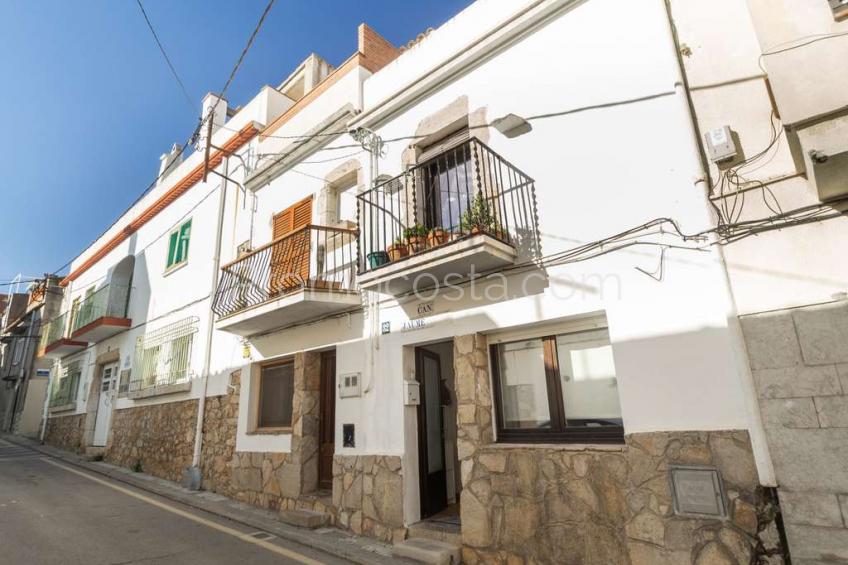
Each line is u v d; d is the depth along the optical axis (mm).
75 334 14312
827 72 3160
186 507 7293
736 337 3484
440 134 6344
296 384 7234
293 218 8312
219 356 9125
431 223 6207
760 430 3299
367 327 6383
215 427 8719
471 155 5895
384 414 5879
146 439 10875
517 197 5219
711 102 4008
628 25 4773
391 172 6770
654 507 3639
